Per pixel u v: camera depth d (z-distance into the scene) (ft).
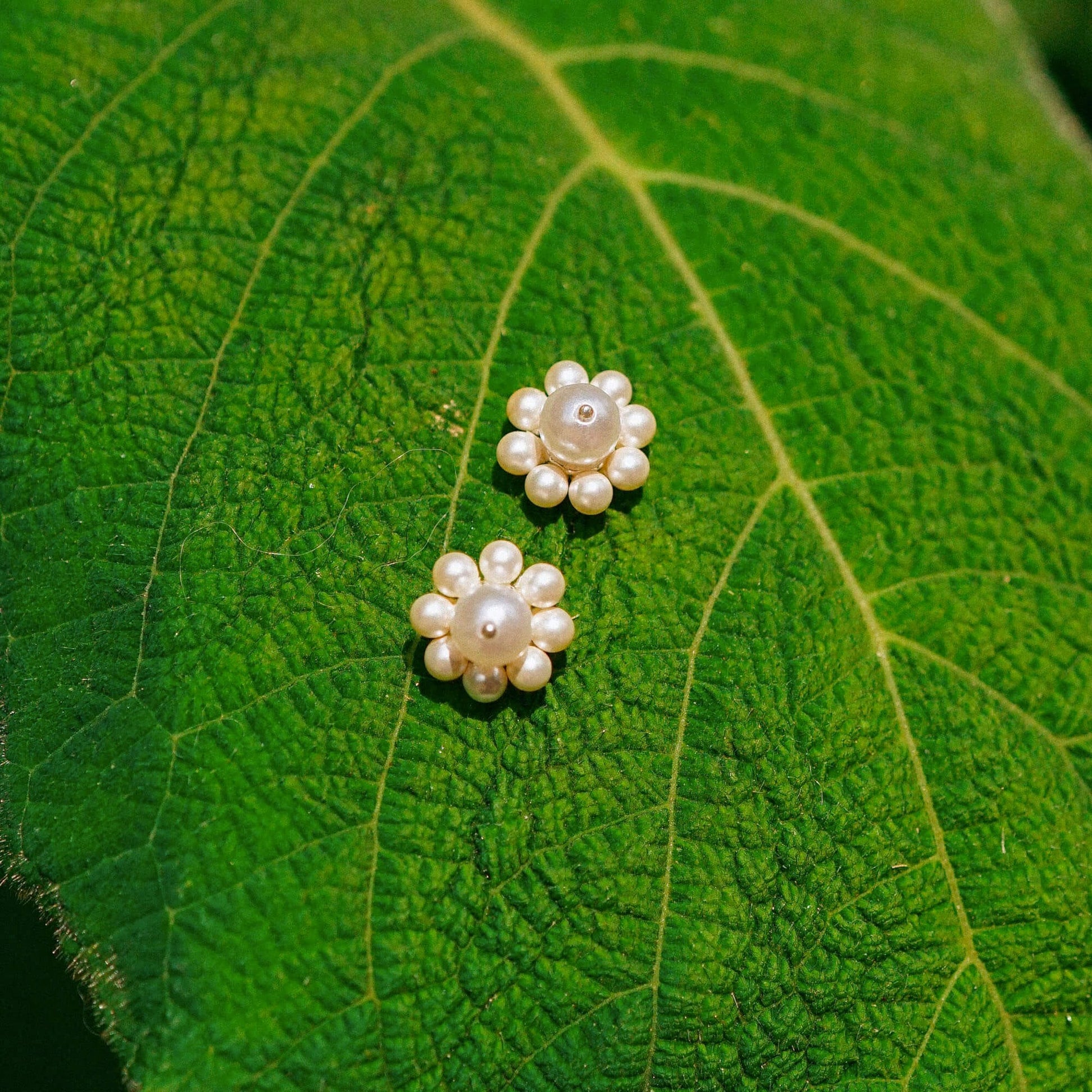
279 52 1.21
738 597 1.16
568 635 1.13
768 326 1.19
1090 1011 1.15
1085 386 1.21
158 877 1.11
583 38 1.23
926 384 1.19
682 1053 1.12
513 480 1.16
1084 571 1.19
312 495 1.15
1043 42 1.37
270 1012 1.10
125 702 1.13
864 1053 1.13
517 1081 1.11
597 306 1.18
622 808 1.13
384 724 1.13
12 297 1.16
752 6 1.25
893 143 1.24
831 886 1.14
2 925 1.19
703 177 1.21
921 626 1.17
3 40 1.19
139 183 1.18
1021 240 1.23
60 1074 1.17
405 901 1.12
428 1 1.23
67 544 1.14
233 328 1.17
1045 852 1.16
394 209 1.19
